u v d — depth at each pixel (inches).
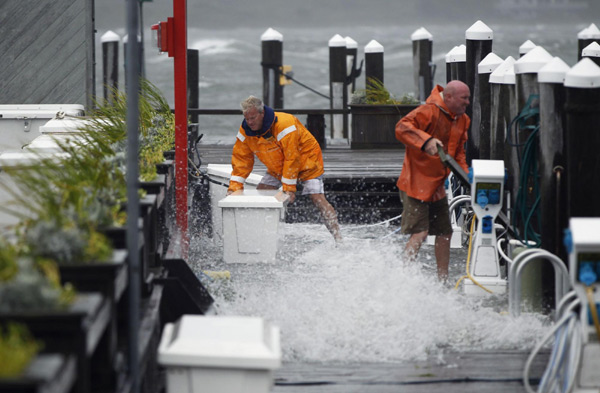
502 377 528.4
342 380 524.4
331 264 839.1
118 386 362.3
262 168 1318.9
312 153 912.9
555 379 475.8
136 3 395.2
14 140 1065.5
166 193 687.1
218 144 1718.8
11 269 324.8
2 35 1391.5
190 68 1692.9
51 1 1391.5
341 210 1152.8
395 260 739.4
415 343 585.3
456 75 1116.5
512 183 804.0
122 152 598.9
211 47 7155.5
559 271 597.0
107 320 358.0
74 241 364.8
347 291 653.9
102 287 357.1
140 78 1026.1
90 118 876.6
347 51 2197.3
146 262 516.7
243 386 389.7
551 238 644.7
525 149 698.2
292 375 533.3
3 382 258.5
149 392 462.3
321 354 569.6
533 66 710.5
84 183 482.0
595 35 1481.3
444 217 759.7
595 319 451.2
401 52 7278.5
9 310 303.9
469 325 622.8
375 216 1151.0
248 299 679.1
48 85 1400.1
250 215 861.8
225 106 5718.5
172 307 584.4
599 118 577.0
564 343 465.4
